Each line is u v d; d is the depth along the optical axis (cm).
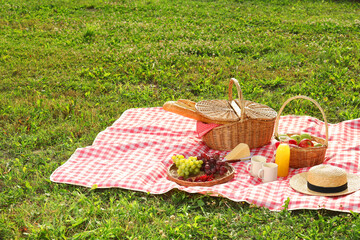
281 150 465
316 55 977
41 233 357
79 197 420
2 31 1209
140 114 679
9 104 699
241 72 891
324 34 1182
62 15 1420
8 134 593
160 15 1452
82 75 873
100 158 528
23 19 1348
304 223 366
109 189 439
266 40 1126
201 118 546
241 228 365
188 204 414
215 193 413
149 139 580
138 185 436
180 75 873
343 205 379
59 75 864
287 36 1166
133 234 360
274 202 396
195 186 434
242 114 516
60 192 432
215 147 546
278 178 469
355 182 429
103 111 696
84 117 666
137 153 539
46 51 1020
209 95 776
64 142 577
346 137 582
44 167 494
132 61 951
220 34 1198
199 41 1091
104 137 589
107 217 387
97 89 791
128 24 1305
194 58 962
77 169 484
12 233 363
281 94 763
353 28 1234
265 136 544
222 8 1556
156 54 988
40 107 693
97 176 466
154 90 802
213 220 374
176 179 446
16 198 425
